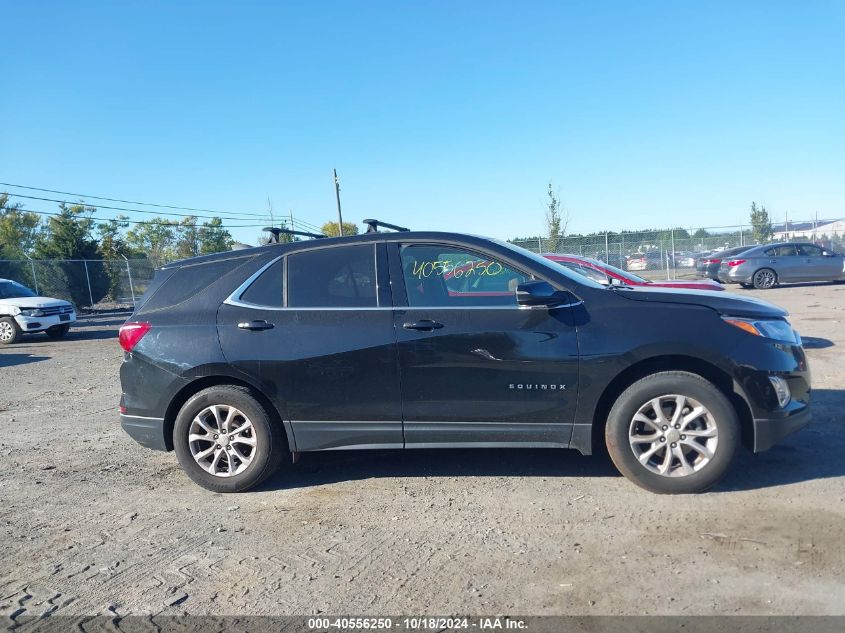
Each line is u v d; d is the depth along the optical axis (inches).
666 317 170.1
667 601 122.2
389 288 183.6
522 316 174.7
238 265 194.5
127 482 204.1
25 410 320.8
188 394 192.4
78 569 146.5
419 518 165.6
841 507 159.2
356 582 135.0
